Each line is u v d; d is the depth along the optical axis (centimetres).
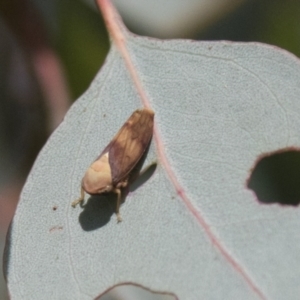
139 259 16
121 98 16
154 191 16
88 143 16
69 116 16
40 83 18
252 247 16
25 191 16
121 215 16
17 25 18
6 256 16
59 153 16
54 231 16
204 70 16
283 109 16
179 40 16
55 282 16
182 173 16
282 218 16
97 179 16
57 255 16
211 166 16
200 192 16
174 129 16
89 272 16
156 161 16
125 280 16
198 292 16
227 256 16
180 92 16
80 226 16
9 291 16
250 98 16
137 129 16
